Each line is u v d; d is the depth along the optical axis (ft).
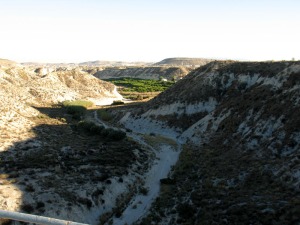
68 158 175.22
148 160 191.52
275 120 176.24
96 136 235.40
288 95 185.26
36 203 120.26
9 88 390.83
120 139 223.51
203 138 217.36
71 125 268.00
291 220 99.66
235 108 218.38
